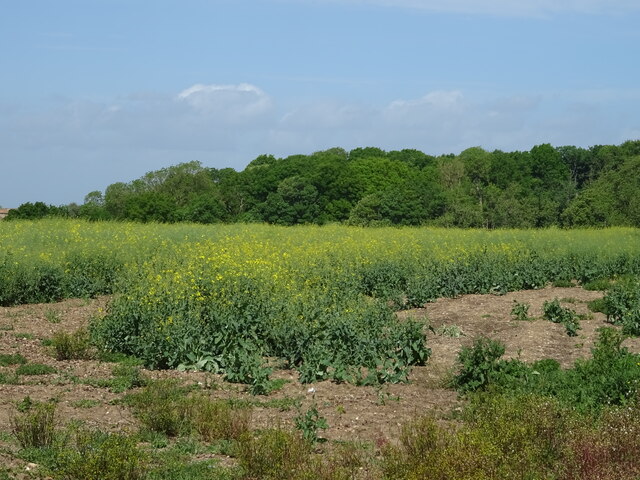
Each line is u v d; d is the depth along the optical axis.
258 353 13.48
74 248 23.84
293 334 13.66
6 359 12.77
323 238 32.38
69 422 9.50
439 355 14.73
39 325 16.14
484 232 39.38
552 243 31.70
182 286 15.93
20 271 19.45
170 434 9.47
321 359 12.91
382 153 109.88
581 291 23.20
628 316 16.94
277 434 8.52
